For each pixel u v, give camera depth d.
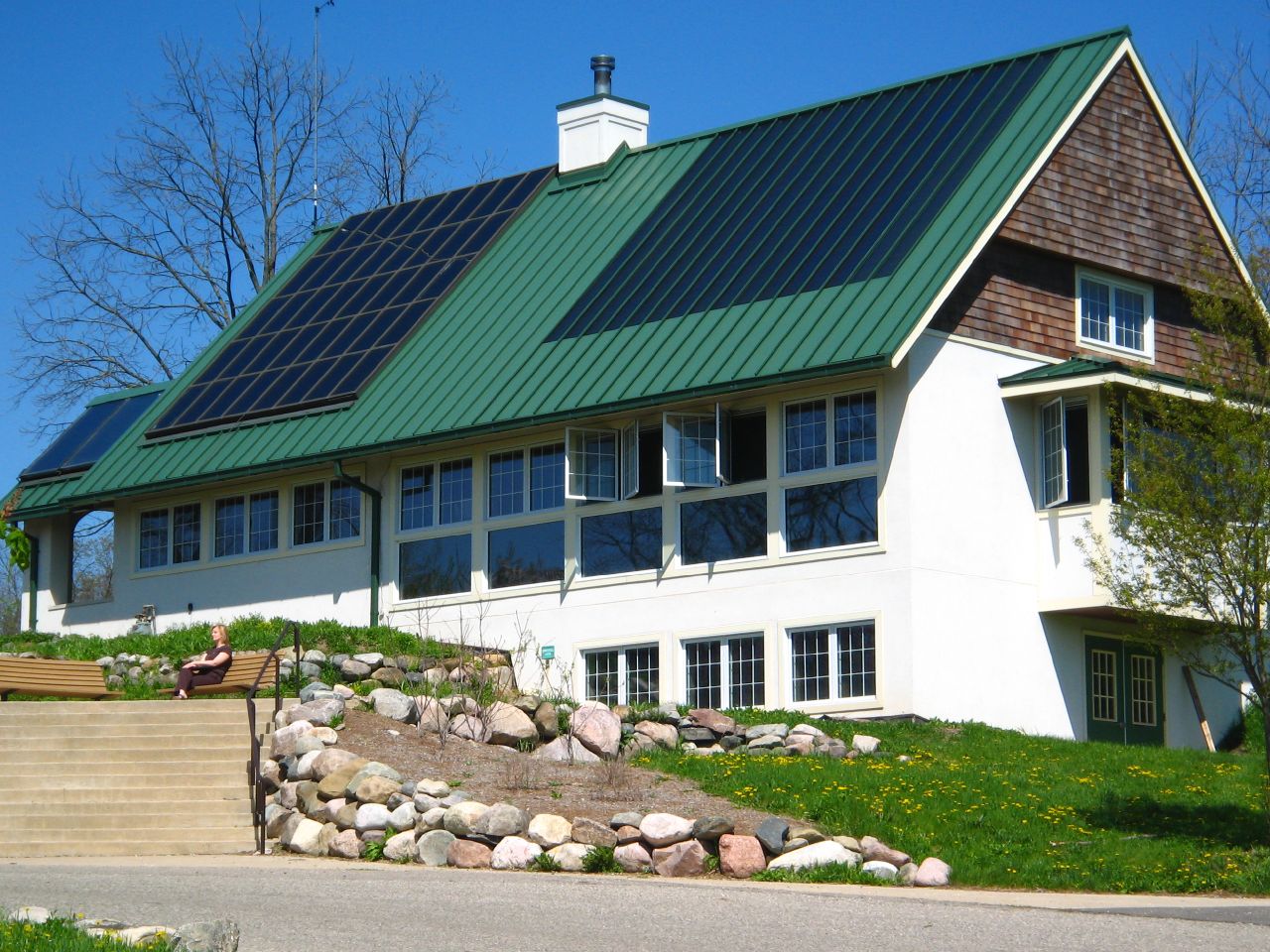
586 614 28.19
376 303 33.41
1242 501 19.31
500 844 18.09
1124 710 28.09
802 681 26.20
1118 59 28.97
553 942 13.81
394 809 19.12
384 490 30.62
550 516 28.77
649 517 27.89
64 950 12.33
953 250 25.91
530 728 22.47
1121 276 29.28
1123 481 21.14
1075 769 22.42
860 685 25.70
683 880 17.34
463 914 14.93
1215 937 14.39
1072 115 27.88
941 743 23.62
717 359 26.41
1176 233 30.03
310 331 33.72
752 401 27.16
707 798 19.88
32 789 20.83
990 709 26.08
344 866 18.16
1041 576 27.08
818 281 26.92
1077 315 28.50
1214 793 21.25
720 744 23.17
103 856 19.64
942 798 20.00
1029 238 27.58
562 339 29.23
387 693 22.69
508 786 19.86
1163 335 30.02
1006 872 17.88
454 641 29.08
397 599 30.27
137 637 28.94
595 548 28.34
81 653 28.62
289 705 22.81
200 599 32.78
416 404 29.72
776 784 20.28
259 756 20.88
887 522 25.70
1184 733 29.02
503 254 33.03
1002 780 21.03
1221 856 18.50
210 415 32.62
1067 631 27.36
